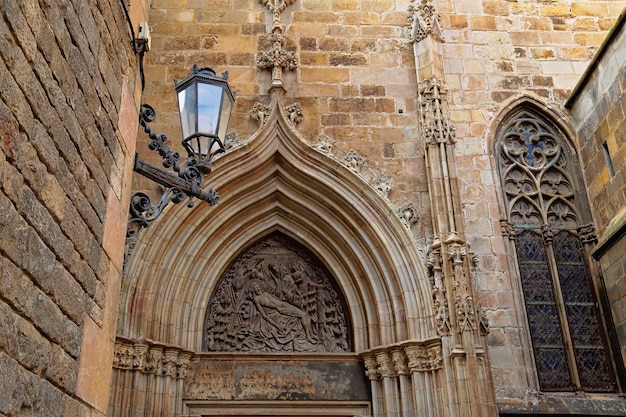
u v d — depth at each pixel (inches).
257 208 576.1
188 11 627.5
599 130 568.1
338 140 582.9
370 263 549.3
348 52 622.2
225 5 634.2
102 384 265.9
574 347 534.9
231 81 599.2
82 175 241.8
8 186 174.9
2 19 169.9
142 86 344.2
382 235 543.8
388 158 577.0
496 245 556.4
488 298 535.5
